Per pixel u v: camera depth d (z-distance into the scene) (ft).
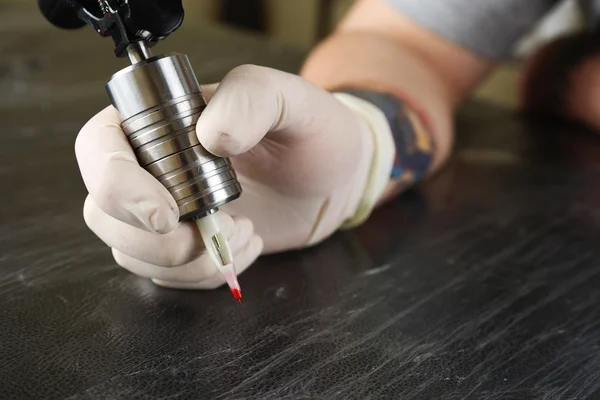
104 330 1.10
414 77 1.69
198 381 1.00
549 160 1.96
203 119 0.97
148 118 0.96
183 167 0.97
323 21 4.52
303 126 1.13
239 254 1.15
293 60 2.63
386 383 1.02
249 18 4.77
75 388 0.98
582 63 2.28
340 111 1.20
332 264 1.31
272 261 1.31
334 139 1.19
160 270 1.15
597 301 1.23
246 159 1.19
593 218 1.55
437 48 1.99
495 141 2.15
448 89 2.02
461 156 1.98
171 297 1.18
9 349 1.05
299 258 1.33
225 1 4.65
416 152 1.54
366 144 1.34
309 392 0.99
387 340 1.10
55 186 1.55
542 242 1.43
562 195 1.68
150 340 1.08
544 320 1.17
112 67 2.59
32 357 1.03
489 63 2.10
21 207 1.46
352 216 1.40
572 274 1.31
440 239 1.43
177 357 1.05
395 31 2.00
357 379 1.02
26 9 3.63
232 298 1.19
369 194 1.38
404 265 1.32
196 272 1.14
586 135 2.24
